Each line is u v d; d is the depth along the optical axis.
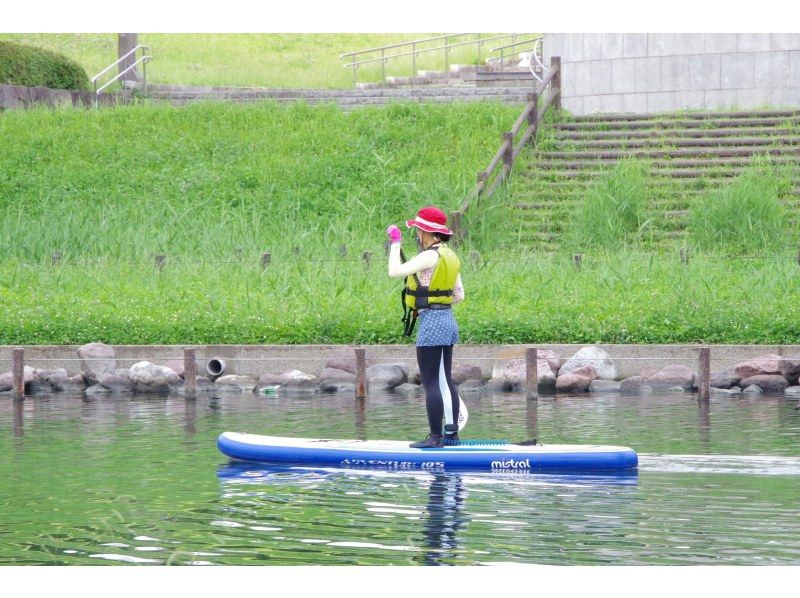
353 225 28.20
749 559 7.68
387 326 18.05
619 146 30.33
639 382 16.45
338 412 14.52
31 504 9.28
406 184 29.42
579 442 11.98
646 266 22.16
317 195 30.17
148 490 9.80
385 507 9.19
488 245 25.69
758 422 13.23
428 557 7.77
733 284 20.66
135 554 7.87
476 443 11.12
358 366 16.00
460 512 8.99
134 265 23.84
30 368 17.23
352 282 21.17
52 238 26.08
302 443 11.23
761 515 8.79
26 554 7.88
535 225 26.92
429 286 10.85
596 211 26.33
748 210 25.23
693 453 11.27
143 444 12.14
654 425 13.12
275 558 7.77
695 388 16.41
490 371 17.14
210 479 10.30
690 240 25.42
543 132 31.28
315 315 18.61
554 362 16.94
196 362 17.23
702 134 30.09
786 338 17.22
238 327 18.22
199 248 25.42
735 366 16.59
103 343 18.14
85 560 7.75
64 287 21.92
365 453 10.94
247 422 13.68
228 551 7.92
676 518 8.73
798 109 30.44
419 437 12.41
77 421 13.86
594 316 18.27
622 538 8.20
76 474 10.48
